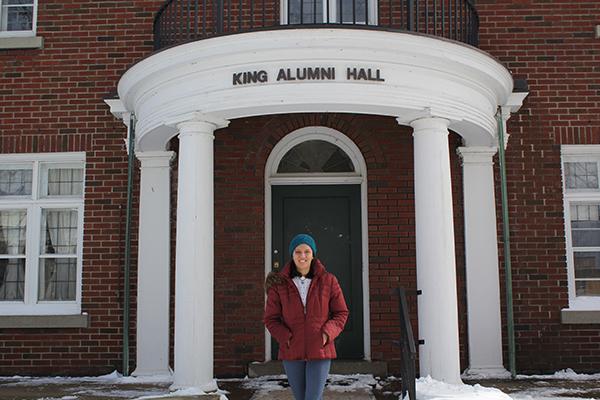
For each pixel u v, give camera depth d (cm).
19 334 922
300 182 927
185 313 723
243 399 734
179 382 716
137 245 923
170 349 898
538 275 902
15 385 838
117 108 911
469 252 893
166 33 845
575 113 927
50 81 966
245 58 711
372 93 704
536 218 910
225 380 858
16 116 961
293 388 533
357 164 929
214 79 725
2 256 960
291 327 532
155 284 904
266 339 891
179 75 741
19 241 966
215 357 884
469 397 619
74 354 913
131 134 912
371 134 907
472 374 864
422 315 713
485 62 745
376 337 878
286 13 926
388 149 905
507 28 941
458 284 891
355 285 912
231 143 915
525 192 914
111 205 935
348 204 929
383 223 895
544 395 733
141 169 924
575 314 886
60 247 959
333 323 528
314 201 930
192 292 725
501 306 891
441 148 729
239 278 895
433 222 717
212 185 759
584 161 938
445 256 714
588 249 925
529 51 937
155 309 899
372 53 704
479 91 771
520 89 872
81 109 956
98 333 914
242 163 911
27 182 972
